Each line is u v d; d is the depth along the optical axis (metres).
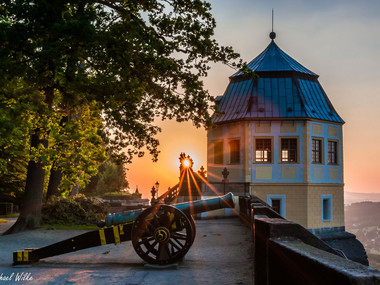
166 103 18.67
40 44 14.81
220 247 11.50
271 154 34.53
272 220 4.15
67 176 17.08
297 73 37.44
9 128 13.60
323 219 35.03
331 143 36.72
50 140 17.75
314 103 36.50
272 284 3.71
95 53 15.80
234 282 7.05
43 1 14.84
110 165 65.31
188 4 18.61
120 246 12.24
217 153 37.88
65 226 18.88
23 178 29.22
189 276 7.64
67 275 7.98
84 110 19.44
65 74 16.05
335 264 2.27
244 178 34.50
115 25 16.80
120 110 17.95
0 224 23.59
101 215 20.69
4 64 13.90
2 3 15.01
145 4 18.11
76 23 14.55
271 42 41.06
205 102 18.88
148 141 18.98
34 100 14.66
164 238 8.47
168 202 28.61
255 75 19.41
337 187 36.34
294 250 3.04
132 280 7.39
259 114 34.88
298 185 34.09
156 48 17.00
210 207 9.54
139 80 17.52
